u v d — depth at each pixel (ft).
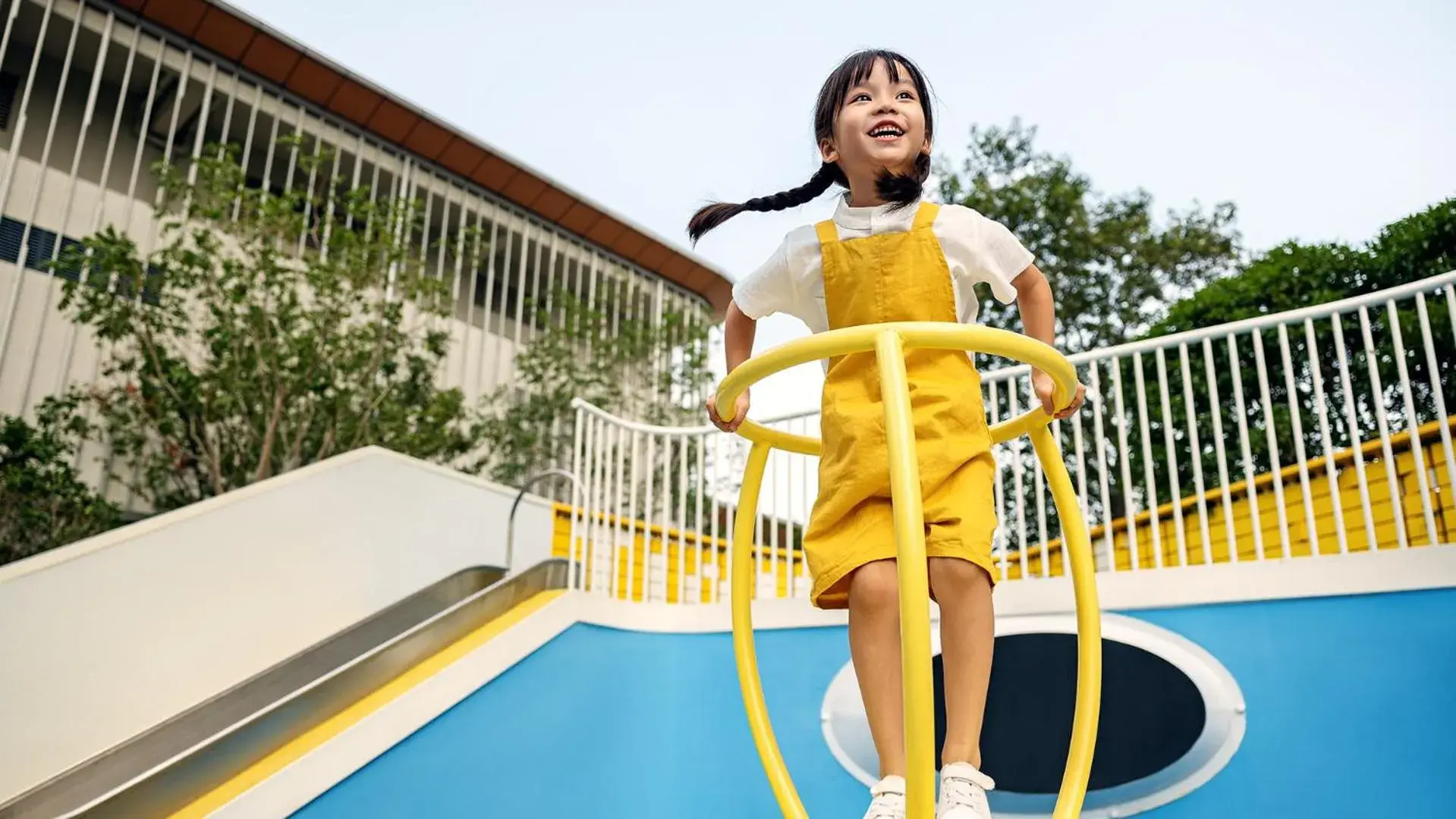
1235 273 31.50
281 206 20.30
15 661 11.06
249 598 13.35
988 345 3.67
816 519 4.22
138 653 12.07
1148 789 9.71
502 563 17.03
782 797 4.34
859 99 4.70
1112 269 31.83
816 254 4.63
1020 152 32.12
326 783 9.40
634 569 16.43
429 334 22.41
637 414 27.66
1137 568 10.59
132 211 23.16
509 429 24.59
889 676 3.86
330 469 14.88
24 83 23.36
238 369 19.43
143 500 21.29
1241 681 9.64
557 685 11.50
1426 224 20.70
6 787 10.62
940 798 3.65
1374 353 10.07
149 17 24.04
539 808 10.79
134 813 8.61
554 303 28.89
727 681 12.19
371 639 12.91
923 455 3.98
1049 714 10.42
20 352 20.51
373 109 26.91
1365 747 8.93
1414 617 9.12
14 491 17.24
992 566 3.97
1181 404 22.04
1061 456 4.69
